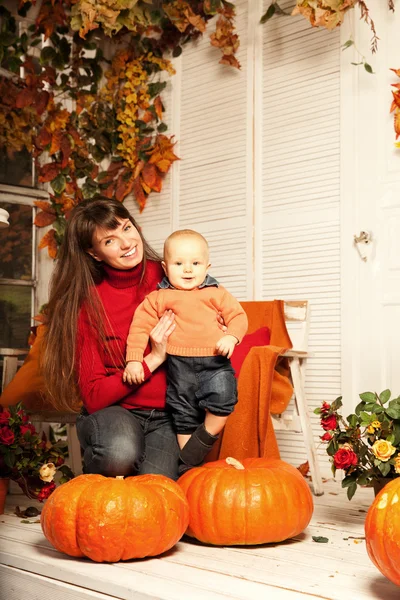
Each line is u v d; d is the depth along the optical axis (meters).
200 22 3.55
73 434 2.97
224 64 3.53
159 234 3.84
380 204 2.99
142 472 2.06
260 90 3.44
